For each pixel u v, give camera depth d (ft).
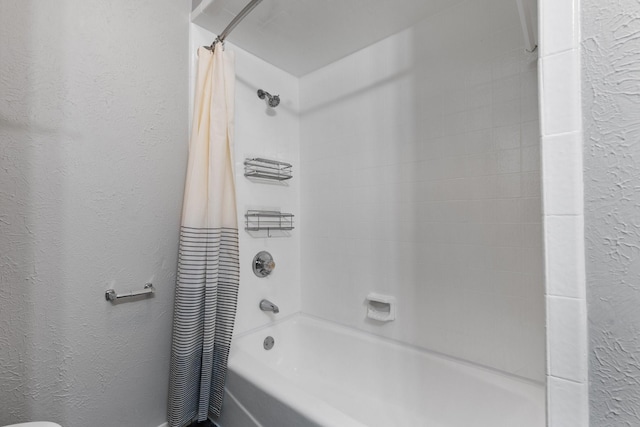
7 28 3.22
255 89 6.16
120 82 4.12
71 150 3.69
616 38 1.44
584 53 1.52
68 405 3.69
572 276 1.54
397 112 5.45
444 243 4.91
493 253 4.45
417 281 5.20
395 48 5.49
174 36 4.76
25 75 3.34
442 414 4.69
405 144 5.34
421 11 4.93
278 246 6.55
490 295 4.48
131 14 4.24
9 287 3.26
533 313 4.14
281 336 6.36
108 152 4.01
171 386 4.46
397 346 5.33
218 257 4.62
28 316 3.39
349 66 6.15
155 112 4.51
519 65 4.22
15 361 3.31
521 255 4.22
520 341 4.24
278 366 6.21
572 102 1.54
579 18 1.54
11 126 3.26
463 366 4.61
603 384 1.48
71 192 3.70
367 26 5.30
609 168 1.46
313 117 6.75
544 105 1.62
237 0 4.53
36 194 3.43
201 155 4.52
